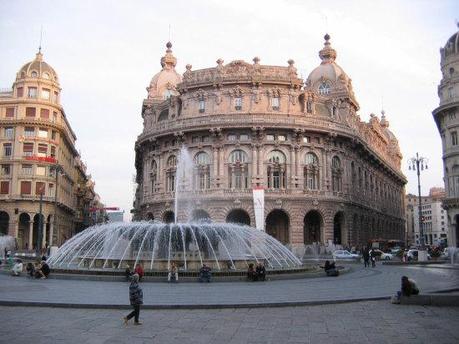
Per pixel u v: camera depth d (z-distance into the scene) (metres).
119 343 15.25
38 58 104.12
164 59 106.12
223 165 76.81
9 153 97.12
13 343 15.12
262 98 79.62
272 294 26.55
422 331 17.20
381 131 124.06
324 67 99.38
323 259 68.50
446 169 79.88
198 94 80.69
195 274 34.56
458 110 77.38
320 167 79.94
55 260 42.19
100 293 26.25
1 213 96.94
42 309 21.61
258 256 43.00
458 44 79.75
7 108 98.38
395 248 96.62
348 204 84.00
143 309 21.66
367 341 15.70
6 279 34.69
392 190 130.88
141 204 86.69
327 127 79.94
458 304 22.91
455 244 76.50
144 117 100.06
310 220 82.12
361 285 32.12
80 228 149.12
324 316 20.19
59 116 103.56
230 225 42.69
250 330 17.34
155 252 39.94
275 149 77.69
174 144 81.75
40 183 97.12
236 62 81.44
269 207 75.06
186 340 15.73
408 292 23.62
